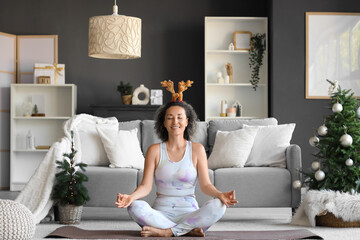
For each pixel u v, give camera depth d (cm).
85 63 792
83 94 791
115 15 514
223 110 747
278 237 332
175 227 325
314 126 711
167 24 790
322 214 406
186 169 337
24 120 776
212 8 789
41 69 755
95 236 331
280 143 493
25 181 765
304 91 713
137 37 521
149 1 792
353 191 427
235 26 760
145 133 535
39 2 795
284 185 461
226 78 741
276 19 715
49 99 778
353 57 714
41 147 767
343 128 452
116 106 718
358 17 714
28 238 326
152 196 457
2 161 768
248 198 459
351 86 713
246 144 492
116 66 792
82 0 795
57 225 419
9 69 774
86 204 457
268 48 742
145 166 342
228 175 459
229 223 438
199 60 789
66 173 429
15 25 794
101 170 464
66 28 794
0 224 312
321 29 714
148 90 743
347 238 349
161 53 789
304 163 708
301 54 715
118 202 314
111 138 494
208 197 455
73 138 480
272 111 719
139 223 329
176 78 789
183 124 344
